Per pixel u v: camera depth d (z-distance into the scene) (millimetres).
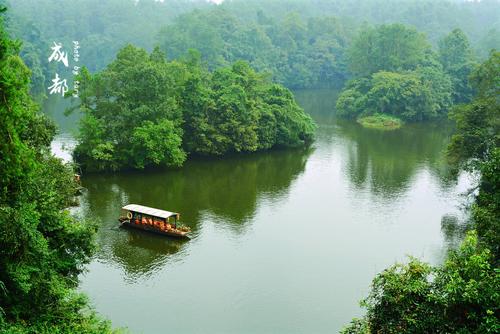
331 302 34094
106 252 40000
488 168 29984
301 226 46219
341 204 52156
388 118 99125
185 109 66562
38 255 23562
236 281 36312
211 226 45719
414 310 20188
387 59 113438
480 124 50938
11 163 20875
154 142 58219
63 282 26328
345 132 91125
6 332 20344
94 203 50156
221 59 132750
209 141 66812
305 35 161375
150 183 57344
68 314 24125
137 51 63750
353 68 120812
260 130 71938
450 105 107375
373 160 70625
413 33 113562
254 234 44219
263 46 150875
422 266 21156
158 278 36375
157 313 32125
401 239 43812
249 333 30453
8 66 23859
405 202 53000
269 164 67438
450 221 47844
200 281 36125
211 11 158250
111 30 156625
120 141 60656
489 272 20297
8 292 22422
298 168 65875
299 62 152750
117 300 33375
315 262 39406
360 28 163125
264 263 39031
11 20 122375
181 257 39625
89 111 60094
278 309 33125
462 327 19234
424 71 106625
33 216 23359
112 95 60375
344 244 42625
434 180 60938
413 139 86000
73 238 28938
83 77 60594
